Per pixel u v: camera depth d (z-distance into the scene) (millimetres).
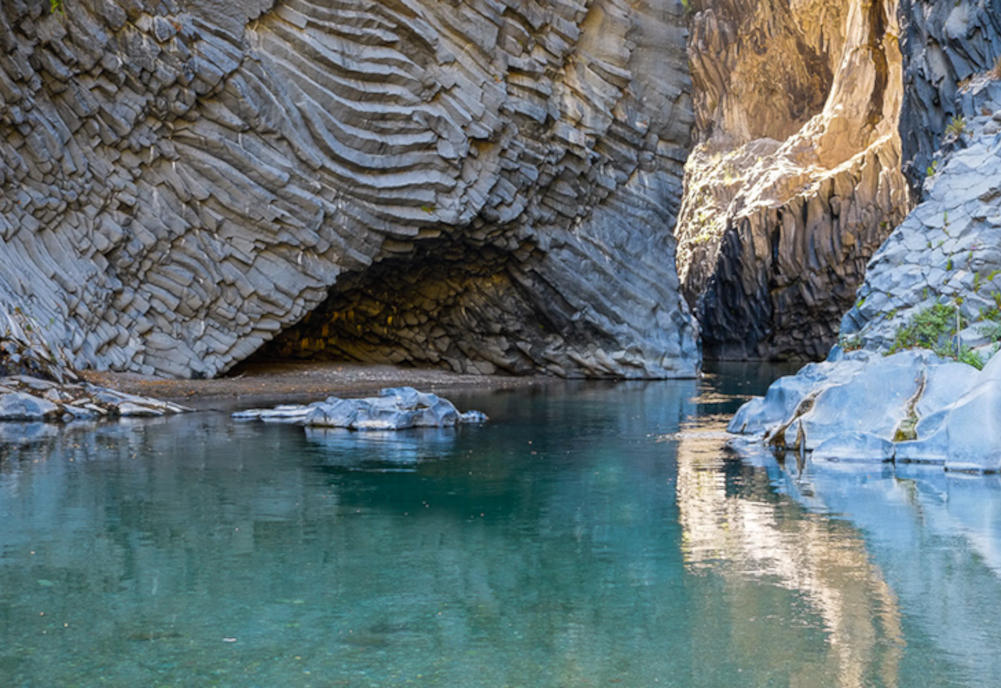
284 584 4969
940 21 20172
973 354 10398
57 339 15523
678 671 3752
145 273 17984
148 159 17688
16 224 16016
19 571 5180
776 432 10414
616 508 6980
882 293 13430
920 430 9344
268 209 18547
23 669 3764
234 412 13414
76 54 16500
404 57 19500
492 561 5457
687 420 13359
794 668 3775
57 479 8109
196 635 4176
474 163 20594
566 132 21797
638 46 22703
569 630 4246
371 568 5305
